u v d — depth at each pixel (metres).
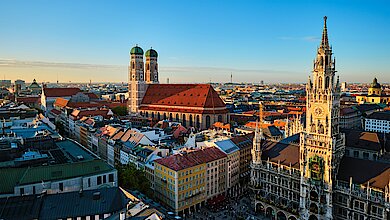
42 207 94.81
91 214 95.25
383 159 145.38
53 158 138.62
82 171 118.44
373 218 108.38
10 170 112.88
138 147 177.38
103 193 102.50
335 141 117.50
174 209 136.25
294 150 141.00
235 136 190.50
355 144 163.12
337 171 121.75
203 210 143.25
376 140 157.75
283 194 136.12
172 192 137.12
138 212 91.06
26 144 148.00
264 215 138.62
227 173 160.50
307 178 123.31
